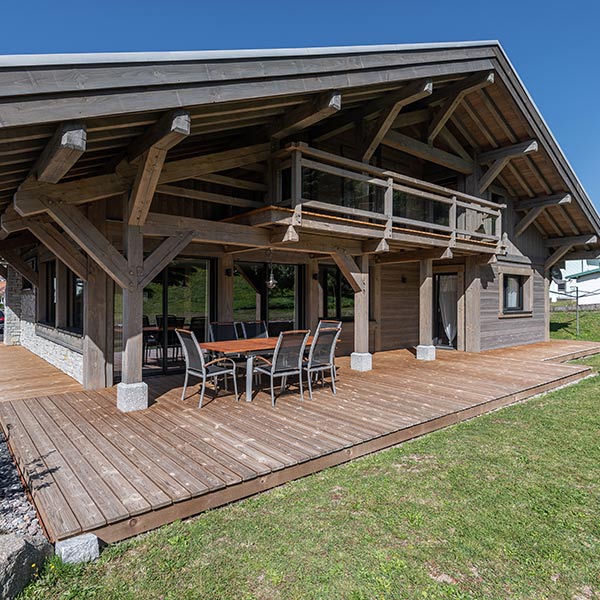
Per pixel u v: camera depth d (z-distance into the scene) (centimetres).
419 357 893
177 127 368
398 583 220
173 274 738
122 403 490
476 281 1004
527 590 216
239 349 547
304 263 897
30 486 302
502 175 1029
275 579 222
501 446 414
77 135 318
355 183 676
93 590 213
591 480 339
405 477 343
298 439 392
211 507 294
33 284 963
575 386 700
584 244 1203
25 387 638
